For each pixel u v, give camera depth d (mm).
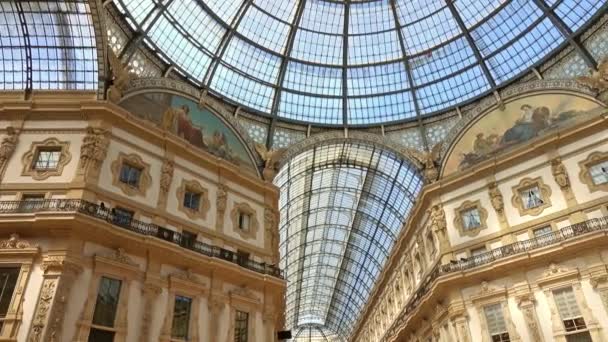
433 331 27703
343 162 39219
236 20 30375
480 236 25953
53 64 24188
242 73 31703
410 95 34250
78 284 18156
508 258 23141
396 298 39312
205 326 21391
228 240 24906
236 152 29703
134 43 26141
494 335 22734
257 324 23547
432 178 30594
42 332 16391
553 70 28375
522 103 28797
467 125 31047
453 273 24609
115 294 19203
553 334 21031
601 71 24797
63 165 20953
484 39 31109
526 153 25953
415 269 33312
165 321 20000
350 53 34281
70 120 22344
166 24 27609
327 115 34719
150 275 20328
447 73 33062
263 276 24422
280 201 42250
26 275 17656
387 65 34250
